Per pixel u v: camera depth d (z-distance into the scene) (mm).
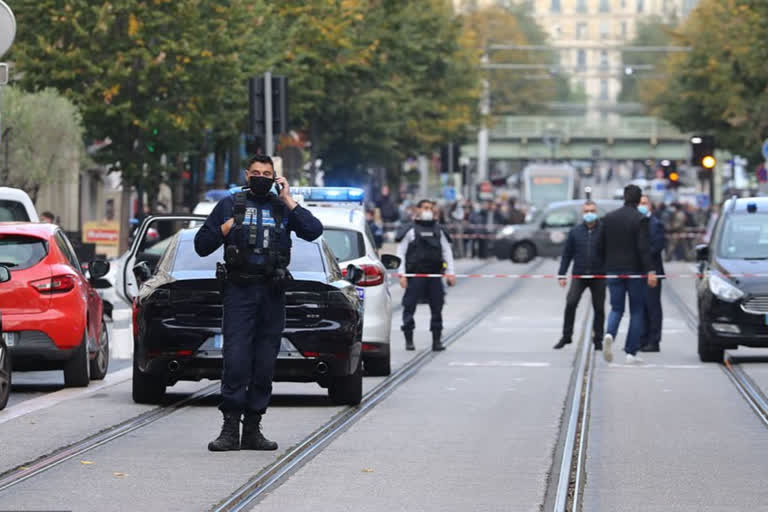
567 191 197125
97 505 21766
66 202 123000
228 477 24312
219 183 106875
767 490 23688
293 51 101375
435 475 24797
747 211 49531
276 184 27109
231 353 26906
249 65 91875
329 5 103000
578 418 32844
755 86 122000
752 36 113938
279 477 24516
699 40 147125
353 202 45500
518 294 88125
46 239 38469
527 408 34594
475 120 169375
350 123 116500
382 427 30953
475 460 26484
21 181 75125
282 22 99875
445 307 76500
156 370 33344
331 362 33156
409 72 121500
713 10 144875
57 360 38344
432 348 51844
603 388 39438
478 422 31859
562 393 37938
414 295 51719
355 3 108062
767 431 30766
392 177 160500
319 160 121000
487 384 40250
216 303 33125
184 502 22047
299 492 23094
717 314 46531
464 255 140750
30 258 38094
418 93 138125
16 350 37625
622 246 46594
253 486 23516
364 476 24656
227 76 83500
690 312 73375
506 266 124125
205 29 82688
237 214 26781
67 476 24328
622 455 27328
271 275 26797
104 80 82375
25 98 75688
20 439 28641
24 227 38688
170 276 33500
